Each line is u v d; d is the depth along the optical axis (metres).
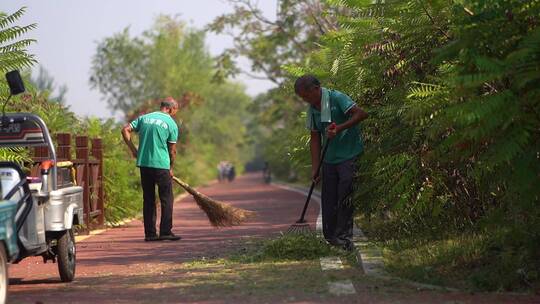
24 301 11.23
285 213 29.42
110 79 86.38
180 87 87.56
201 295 11.25
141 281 12.86
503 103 10.68
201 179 84.62
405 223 16.45
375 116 16.92
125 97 86.88
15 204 11.04
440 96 11.88
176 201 43.00
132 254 17.00
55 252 13.28
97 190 24.03
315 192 47.09
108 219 25.30
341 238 15.67
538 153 11.29
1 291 10.48
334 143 15.84
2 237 10.46
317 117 16.03
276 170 87.75
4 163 12.23
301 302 10.50
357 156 15.92
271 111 60.97
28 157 19.45
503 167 11.91
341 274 12.62
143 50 87.00
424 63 15.72
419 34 14.92
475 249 12.84
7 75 12.68
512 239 12.64
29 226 11.84
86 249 18.27
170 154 19.97
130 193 27.23
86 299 11.31
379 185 16.17
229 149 149.38
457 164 14.33
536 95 10.80
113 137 27.30
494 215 13.16
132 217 27.67
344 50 17.42
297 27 49.78
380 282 11.84
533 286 11.14
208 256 16.00
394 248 14.63
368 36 16.08
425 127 14.58
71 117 26.00
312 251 14.78
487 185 13.52
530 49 10.47
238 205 36.06
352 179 15.75
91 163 23.11
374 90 17.23
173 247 18.16
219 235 20.66
